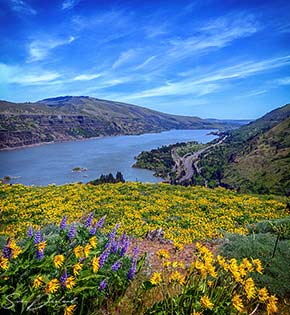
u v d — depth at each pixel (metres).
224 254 6.77
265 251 6.42
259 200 17.73
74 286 3.32
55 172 131.38
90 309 3.59
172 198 17.77
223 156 191.88
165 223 12.95
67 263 3.49
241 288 3.82
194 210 15.30
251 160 148.88
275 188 106.62
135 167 159.12
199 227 12.25
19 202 16.30
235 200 17.44
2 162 166.25
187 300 3.45
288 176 111.69
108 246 4.32
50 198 17.27
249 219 13.55
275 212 15.06
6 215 13.91
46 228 8.29
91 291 3.46
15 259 3.22
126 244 4.53
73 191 19.33
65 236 4.10
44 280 3.02
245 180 126.31
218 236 10.39
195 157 199.50
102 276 3.60
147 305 3.91
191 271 3.80
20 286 2.94
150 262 6.94
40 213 14.27
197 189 20.97
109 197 17.77
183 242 9.59
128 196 18.02
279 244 6.80
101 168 147.88
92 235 4.21
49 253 4.12
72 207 15.32
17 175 123.75
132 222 12.84
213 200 17.62
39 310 3.07
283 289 5.38
